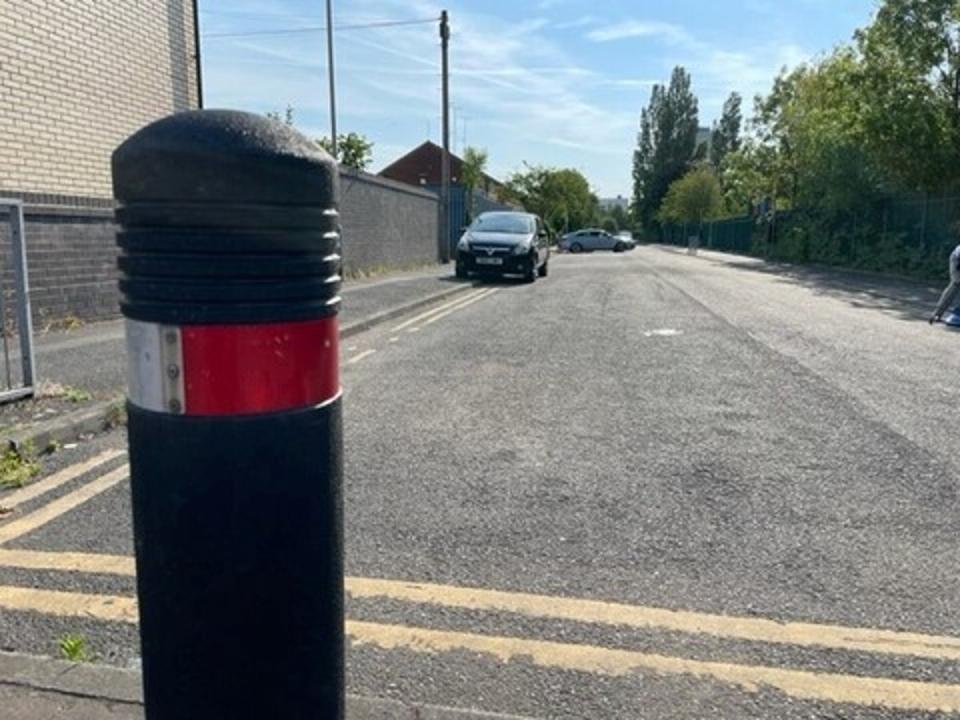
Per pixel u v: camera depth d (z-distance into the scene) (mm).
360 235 19922
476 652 2762
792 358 8414
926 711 2439
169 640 1553
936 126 20031
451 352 8883
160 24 12016
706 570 3381
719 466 4730
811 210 29797
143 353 1487
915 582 3277
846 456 4918
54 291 9281
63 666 2484
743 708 2451
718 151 92625
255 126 1484
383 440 5301
